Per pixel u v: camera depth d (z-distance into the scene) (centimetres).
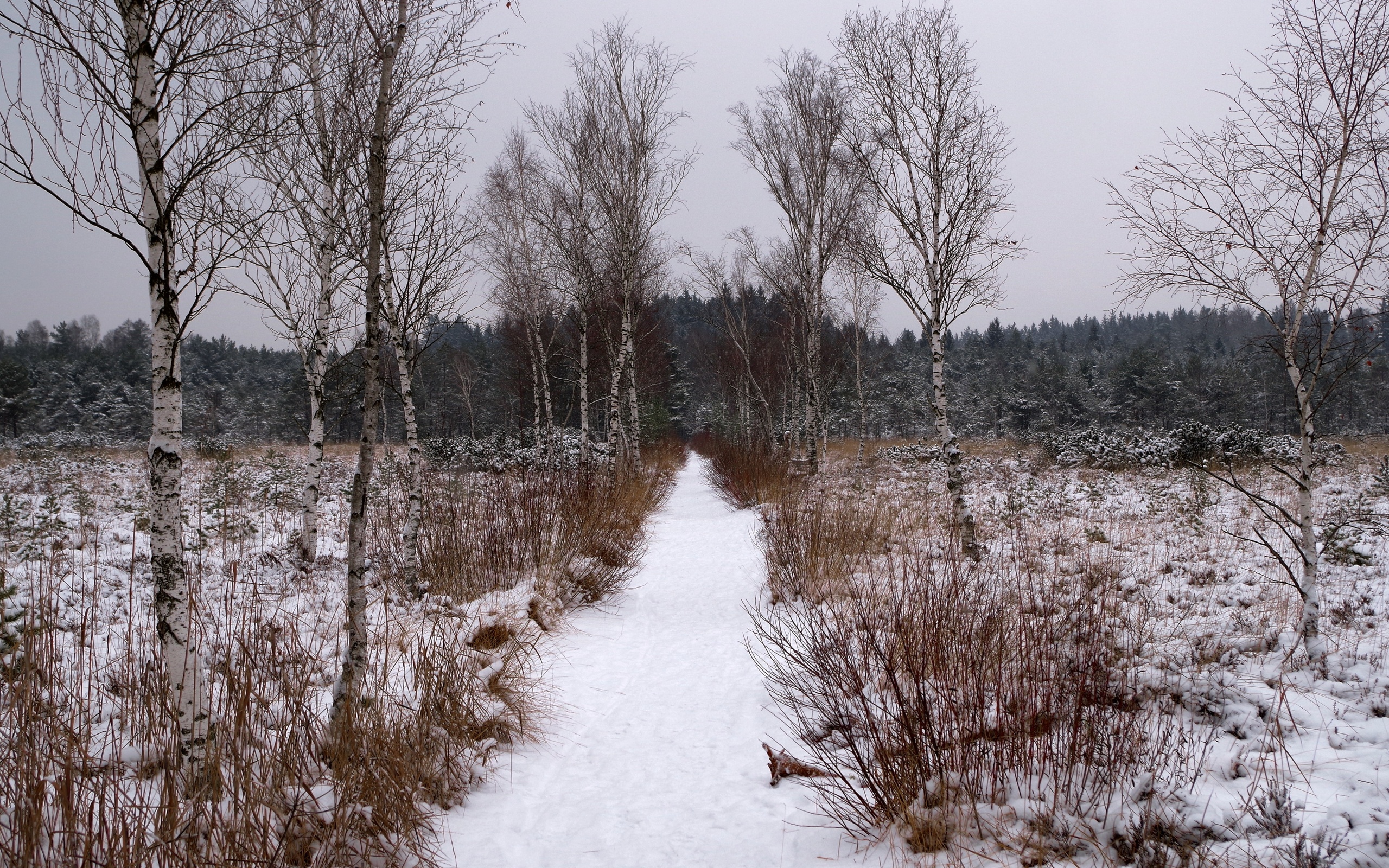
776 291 2298
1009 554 779
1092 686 357
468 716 406
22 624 374
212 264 311
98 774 256
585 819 336
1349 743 321
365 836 285
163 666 321
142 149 296
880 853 290
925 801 300
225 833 257
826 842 306
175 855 234
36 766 251
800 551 785
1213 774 306
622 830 325
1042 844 268
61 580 405
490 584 707
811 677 467
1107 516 1058
